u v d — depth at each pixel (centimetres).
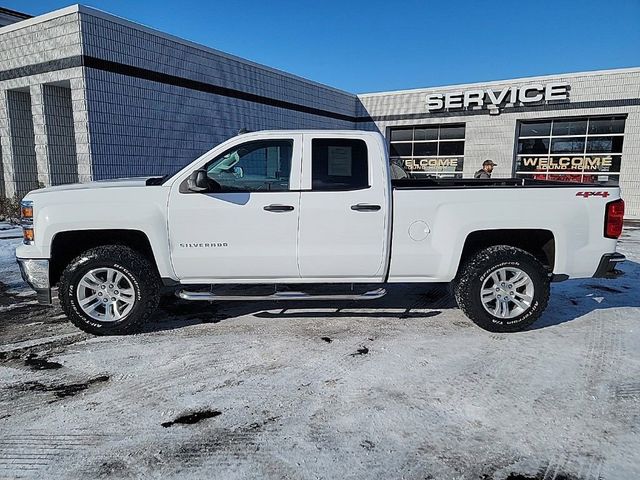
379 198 443
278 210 439
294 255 446
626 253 920
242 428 289
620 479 241
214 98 1457
